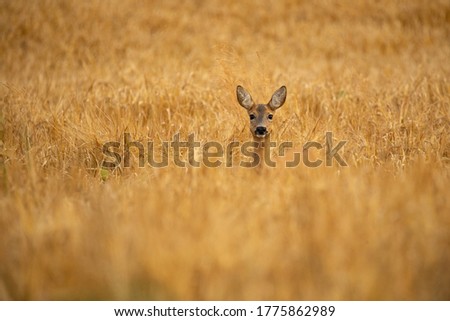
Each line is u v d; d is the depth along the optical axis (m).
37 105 30.95
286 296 13.93
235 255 14.55
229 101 29.09
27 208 17.97
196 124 28.34
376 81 37.97
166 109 31.27
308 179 19.55
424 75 37.06
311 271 14.38
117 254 14.58
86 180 22.03
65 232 16.00
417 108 31.00
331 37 56.41
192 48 52.94
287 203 17.61
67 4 60.47
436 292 14.45
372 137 26.81
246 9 64.19
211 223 15.77
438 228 15.95
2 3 59.06
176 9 64.19
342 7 62.88
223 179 19.88
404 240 15.32
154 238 15.08
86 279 14.69
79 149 25.50
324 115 30.61
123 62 46.56
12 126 27.78
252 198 18.17
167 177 20.27
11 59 49.09
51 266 14.79
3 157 24.50
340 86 35.72
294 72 39.56
